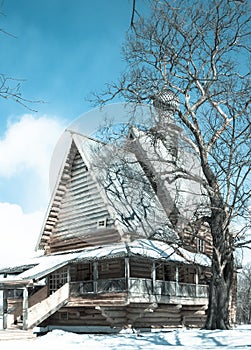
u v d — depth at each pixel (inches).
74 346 451.8
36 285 904.3
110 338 522.6
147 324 800.3
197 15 600.1
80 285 794.2
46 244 878.4
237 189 612.4
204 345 438.9
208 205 593.0
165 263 776.9
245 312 1624.0
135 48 626.5
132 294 726.5
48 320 881.5
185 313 877.8
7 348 466.3
